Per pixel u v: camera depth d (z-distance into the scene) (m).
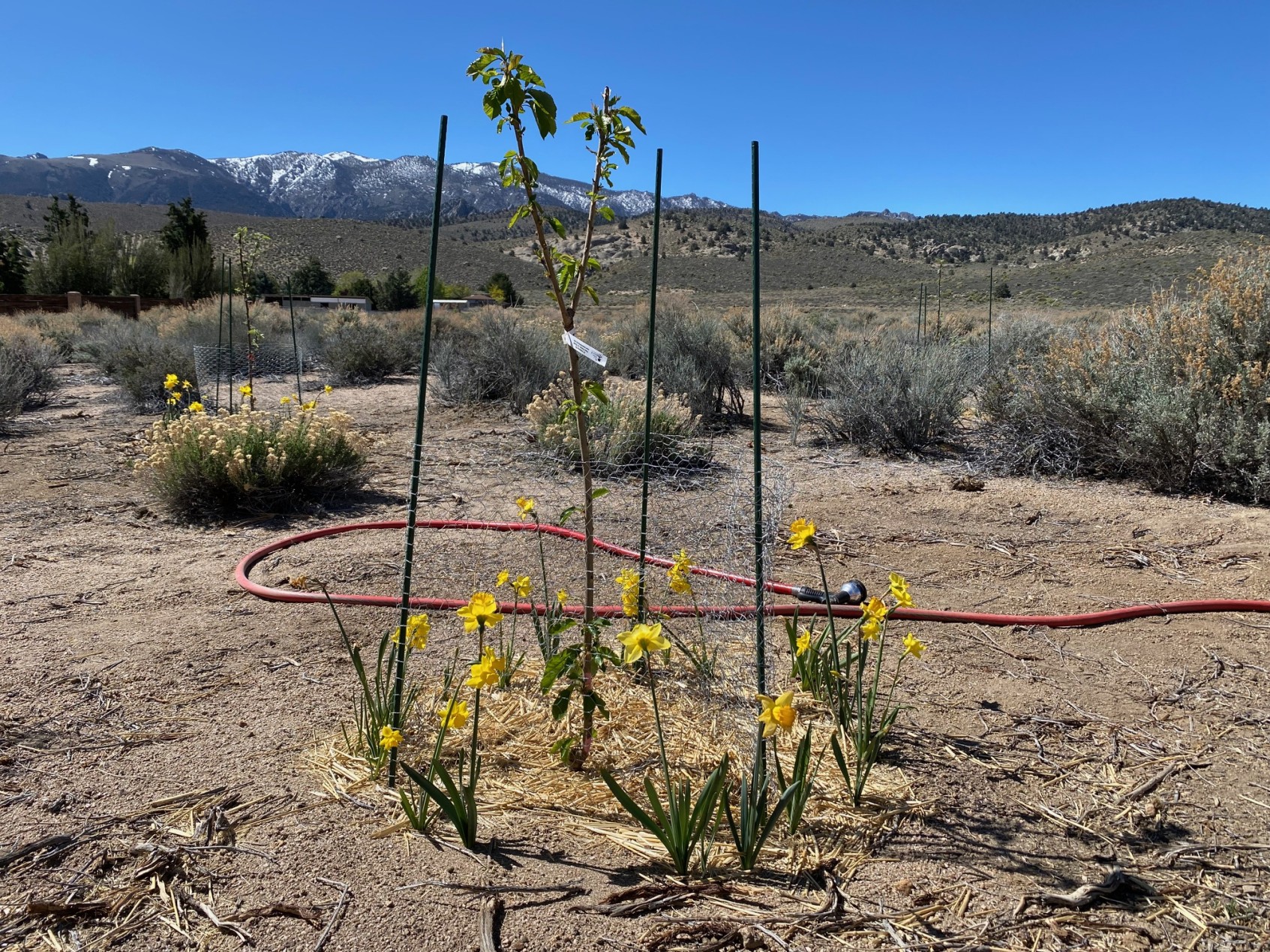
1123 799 2.86
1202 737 3.29
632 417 8.38
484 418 11.62
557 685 3.54
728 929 2.18
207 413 10.86
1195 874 2.47
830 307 50.56
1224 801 2.86
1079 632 4.37
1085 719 3.42
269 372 16.84
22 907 2.25
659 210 3.52
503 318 13.84
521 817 2.66
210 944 2.13
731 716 3.27
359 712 3.31
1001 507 6.75
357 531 6.14
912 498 7.11
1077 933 2.20
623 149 2.63
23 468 8.21
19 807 2.69
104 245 32.34
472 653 3.94
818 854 2.50
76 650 3.94
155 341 15.54
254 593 4.73
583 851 2.50
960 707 3.51
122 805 2.71
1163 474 7.16
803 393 12.70
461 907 2.25
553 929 2.17
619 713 3.28
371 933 2.15
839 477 7.98
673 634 3.89
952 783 2.93
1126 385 7.52
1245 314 7.14
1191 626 4.43
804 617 4.46
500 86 2.35
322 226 122.81
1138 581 5.08
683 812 2.37
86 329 22.38
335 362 15.97
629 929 2.18
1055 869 2.48
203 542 5.88
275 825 2.61
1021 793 2.89
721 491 7.05
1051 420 8.16
